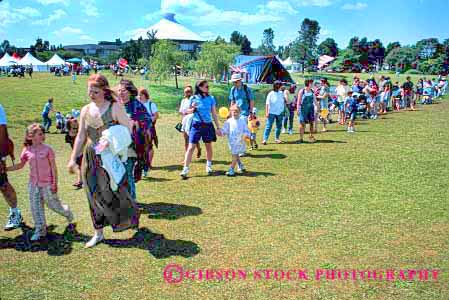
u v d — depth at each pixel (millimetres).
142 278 4355
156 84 40719
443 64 100188
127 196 5145
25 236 5613
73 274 4484
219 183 7902
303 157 10180
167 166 9578
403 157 9938
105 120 5098
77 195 7469
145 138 6652
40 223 5465
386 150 10891
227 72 45688
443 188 7285
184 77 53625
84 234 5625
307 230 5480
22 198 7391
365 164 9258
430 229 5434
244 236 5336
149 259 4781
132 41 81812
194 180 8180
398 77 73000
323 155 10375
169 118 21500
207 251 4930
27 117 21453
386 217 5898
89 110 5113
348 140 12727
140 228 5707
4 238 5555
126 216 5164
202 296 3984
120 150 5016
